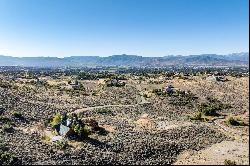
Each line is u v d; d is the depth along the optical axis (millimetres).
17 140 82312
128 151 84188
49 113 115562
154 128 104625
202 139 98312
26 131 90625
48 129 93812
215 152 88625
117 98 162000
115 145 86125
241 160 81625
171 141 93750
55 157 75812
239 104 148500
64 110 123938
